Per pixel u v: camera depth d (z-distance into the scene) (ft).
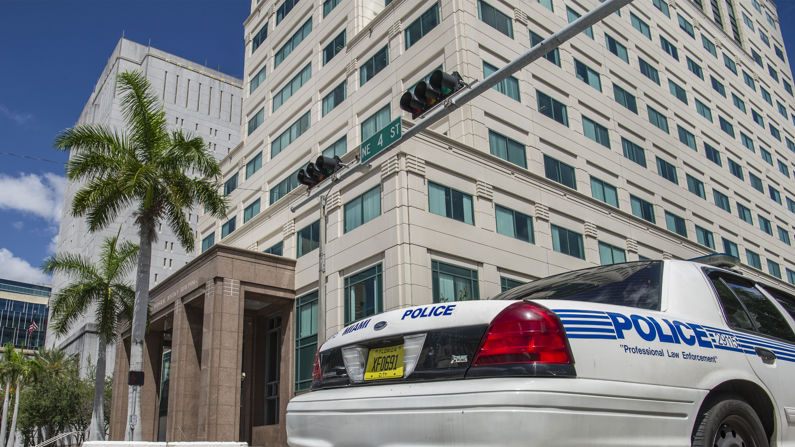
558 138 96.43
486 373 8.92
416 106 31.78
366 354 11.19
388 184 73.72
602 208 98.43
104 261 99.55
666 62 136.26
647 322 10.06
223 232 132.98
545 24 102.01
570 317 9.23
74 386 181.78
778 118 183.11
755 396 11.37
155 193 71.15
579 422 8.44
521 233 82.74
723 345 10.96
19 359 189.06
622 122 113.60
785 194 169.58
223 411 76.69
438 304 10.52
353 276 77.61
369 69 100.27
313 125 111.04
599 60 113.91
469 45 85.51
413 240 69.87
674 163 125.39
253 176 127.13
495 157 82.07
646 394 9.24
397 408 9.64
